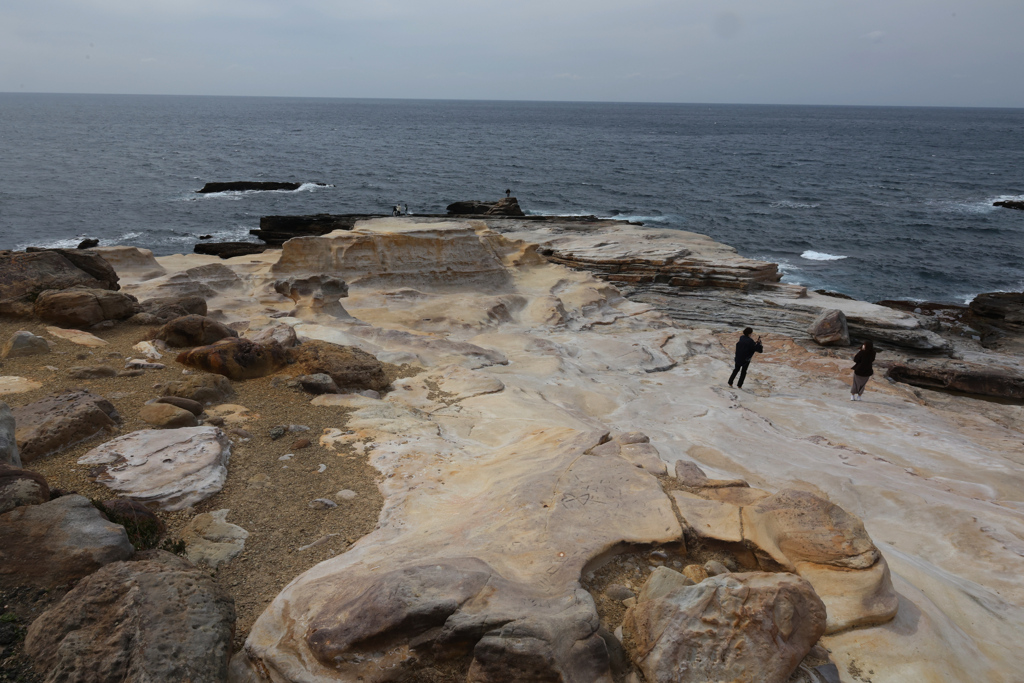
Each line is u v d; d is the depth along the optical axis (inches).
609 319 722.2
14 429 221.0
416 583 157.9
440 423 336.5
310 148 4473.4
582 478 225.0
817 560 190.2
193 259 713.0
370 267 677.3
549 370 516.7
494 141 5369.1
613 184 2908.5
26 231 1764.3
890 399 549.6
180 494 223.5
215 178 2901.1
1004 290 1408.7
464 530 197.8
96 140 4571.9
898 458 401.4
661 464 251.9
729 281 898.1
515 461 262.4
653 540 190.4
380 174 3157.0
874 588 180.9
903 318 785.6
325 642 148.6
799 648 151.9
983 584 228.2
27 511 171.6
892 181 3134.8
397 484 247.3
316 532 213.3
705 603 154.7
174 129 6102.4
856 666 161.0
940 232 1962.4
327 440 288.0
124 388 319.0
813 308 818.2
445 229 721.6
